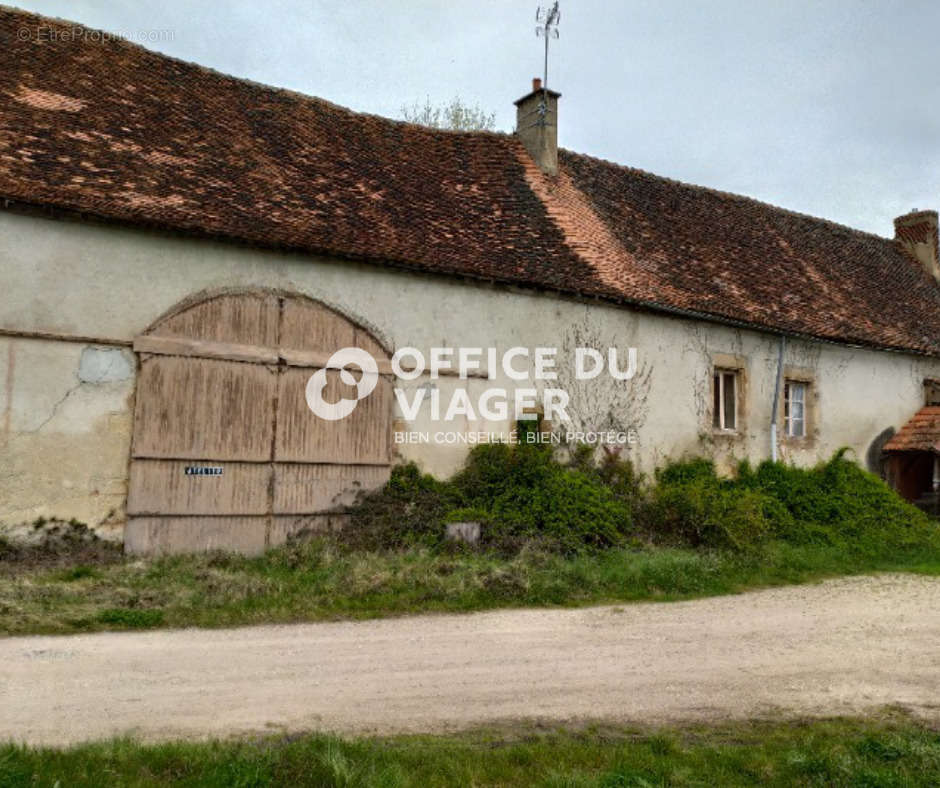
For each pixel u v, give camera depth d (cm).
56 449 934
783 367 1568
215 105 1292
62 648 607
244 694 525
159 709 491
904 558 1204
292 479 1082
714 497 1216
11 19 1227
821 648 688
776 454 1534
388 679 568
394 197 1291
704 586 933
